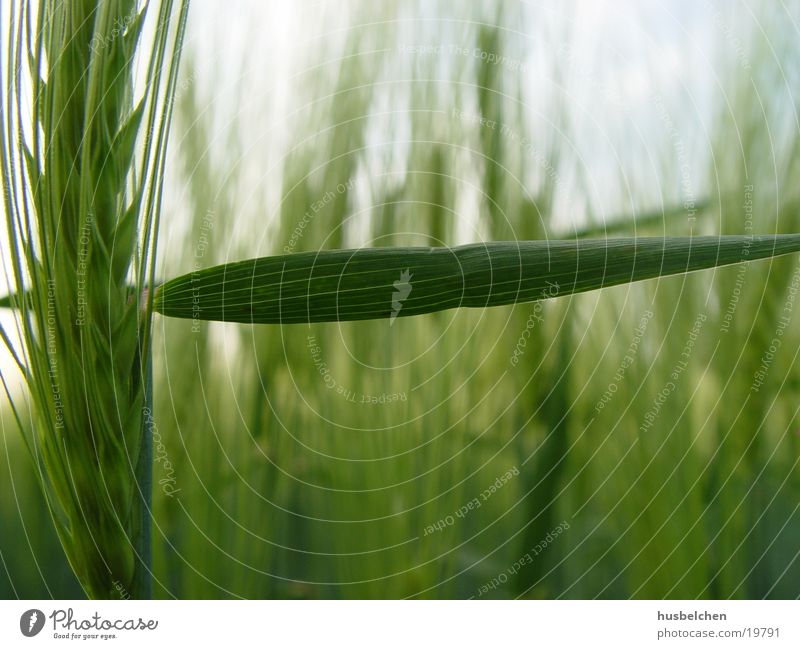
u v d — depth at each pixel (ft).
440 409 0.68
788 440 0.68
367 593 0.66
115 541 0.52
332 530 0.67
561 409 0.69
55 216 0.50
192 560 0.66
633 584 0.67
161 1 0.50
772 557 0.67
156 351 0.67
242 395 0.67
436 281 0.51
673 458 0.67
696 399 0.68
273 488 0.67
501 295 0.51
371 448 0.67
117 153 0.50
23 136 0.50
